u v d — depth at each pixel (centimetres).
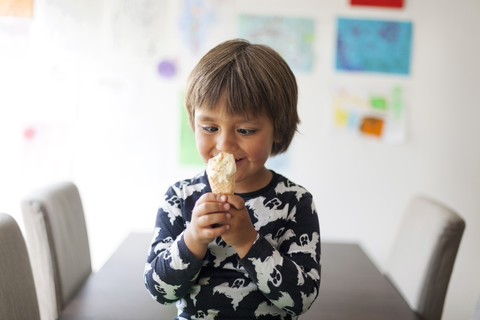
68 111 234
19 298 108
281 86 99
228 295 98
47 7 229
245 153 95
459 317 250
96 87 234
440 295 146
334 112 237
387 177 241
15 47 230
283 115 100
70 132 236
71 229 157
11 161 235
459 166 241
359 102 237
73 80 233
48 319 142
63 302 143
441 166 241
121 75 234
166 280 91
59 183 163
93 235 242
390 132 239
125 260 156
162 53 233
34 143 235
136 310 122
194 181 107
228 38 233
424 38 235
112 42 232
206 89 94
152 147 238
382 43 234
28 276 113
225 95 92
